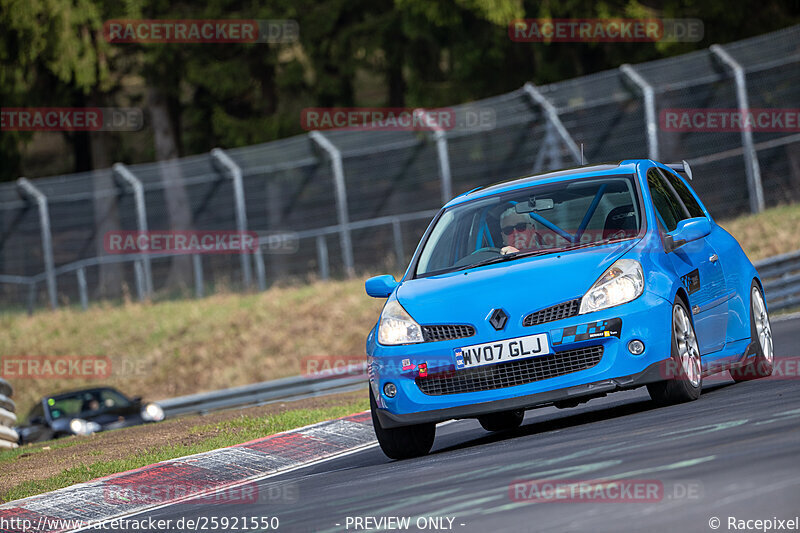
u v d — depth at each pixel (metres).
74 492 26.95
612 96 83.88
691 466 15.70
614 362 23.52
